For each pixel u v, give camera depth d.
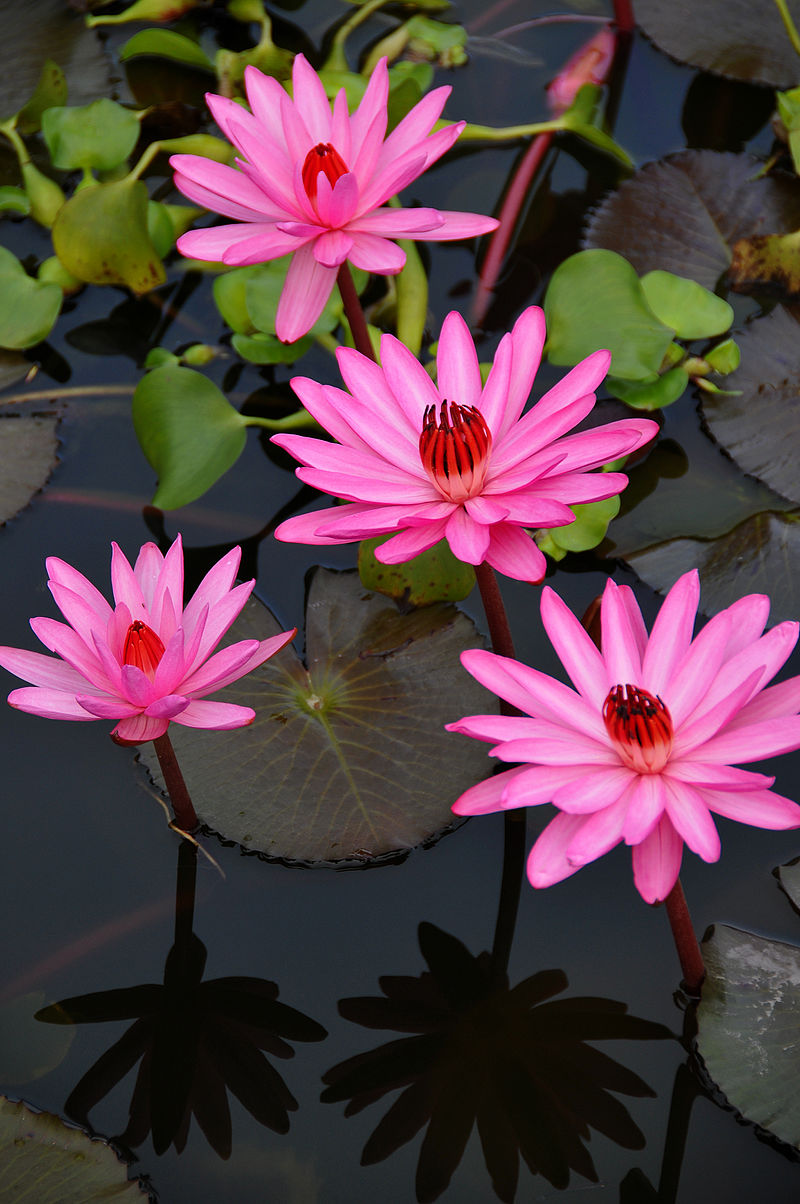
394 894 1.82
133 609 1.77
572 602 1.90
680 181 2.10
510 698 1.72
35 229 2.16
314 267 1.87
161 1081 1.77
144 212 2.03
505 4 2.51
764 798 1.68
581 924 1.80
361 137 1.88
